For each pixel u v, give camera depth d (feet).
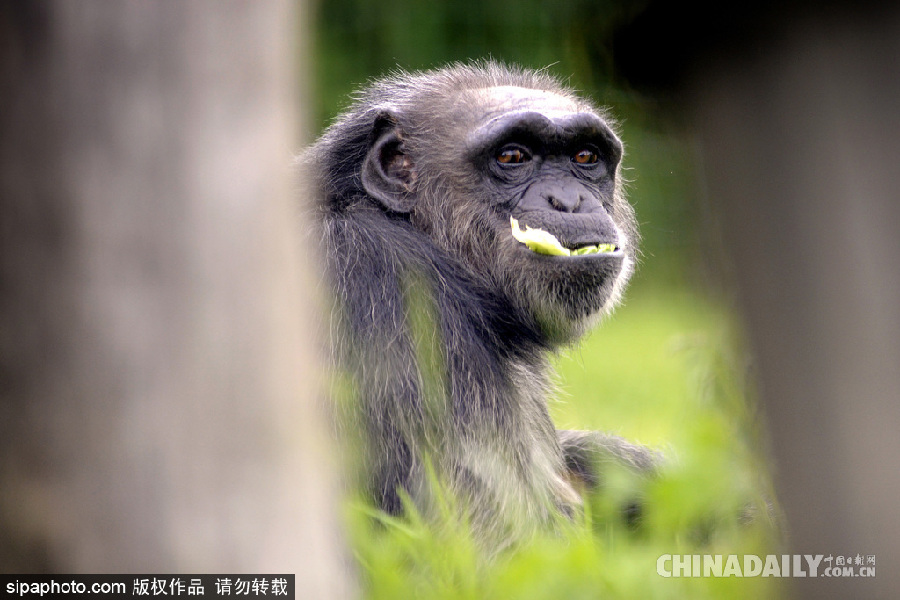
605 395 66.23
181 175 15.64
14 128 15.15
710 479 34.24
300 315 17.29
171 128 15.55
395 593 25.73
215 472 16.15
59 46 15.11
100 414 15.65
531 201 39.27
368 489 32.83
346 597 19.21
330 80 97.25
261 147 16.22
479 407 35.22
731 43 17.98
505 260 39.11
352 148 41.27
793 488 19.39
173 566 16.06
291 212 17.28
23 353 15.47
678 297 80.89
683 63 18.81
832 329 18.17
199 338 15.88
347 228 37.65
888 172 17.46
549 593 25.55
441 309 36.76
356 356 34.35
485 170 39.96
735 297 19.54
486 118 40.68
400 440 33.45
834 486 18.76
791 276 18.38
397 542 28.45
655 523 32.89
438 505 30.60
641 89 20.03
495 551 32.96
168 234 15.62
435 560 27.35
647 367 70.79
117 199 15.39
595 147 41.27
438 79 44.57
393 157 41.50
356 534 27.45
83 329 15.47
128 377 15.65
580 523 35.01
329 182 40.68
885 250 17.60
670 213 72.74
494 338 38.47
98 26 15.19
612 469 37.76
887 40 17.20
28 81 15.12
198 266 15.79
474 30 95.35
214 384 16.03
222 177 15.88
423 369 34.12
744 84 18.11
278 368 16.60
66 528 15.78
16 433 15.56
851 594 18.89
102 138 15.29
